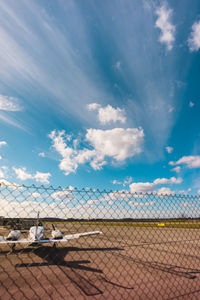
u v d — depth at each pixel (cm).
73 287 421
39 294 381
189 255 808
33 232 910
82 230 1950
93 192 343
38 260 696
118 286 431
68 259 718
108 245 1091
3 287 416
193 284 449
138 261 688
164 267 602
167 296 377
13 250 877
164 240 1288
